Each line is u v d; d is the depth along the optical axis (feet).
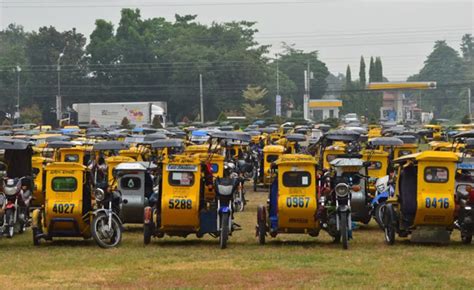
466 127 195.11
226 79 467.93
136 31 471.62
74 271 53.21
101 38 475.31
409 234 68.74
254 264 55.67
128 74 459.32
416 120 598.34
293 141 159.94
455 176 66.33
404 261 56.65
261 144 176.14
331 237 70.33
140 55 460.96
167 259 58.44
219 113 469.16
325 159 112.47
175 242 69.10
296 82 620.90
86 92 462.19
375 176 96.99
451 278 49.32
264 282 48.39
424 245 66.44
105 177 85.20
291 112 526.98
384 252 61.77
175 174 65.05
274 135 209.15
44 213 65.92
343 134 112.06
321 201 64.44
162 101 453.17
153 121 344.08
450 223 64.59
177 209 64.59
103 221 65.46
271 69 539.29
